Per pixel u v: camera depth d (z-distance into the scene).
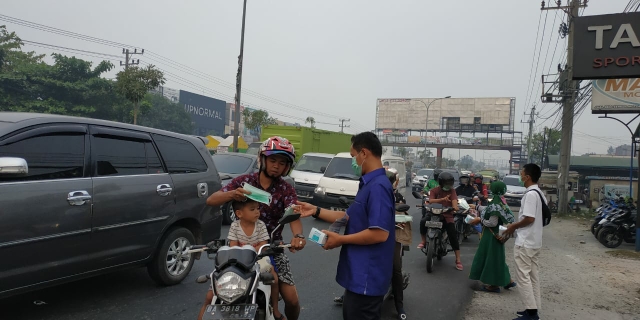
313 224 10.97
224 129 69.12
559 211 18.88
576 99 18.39
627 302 5.78
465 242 10.61
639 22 7.05
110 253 4.45
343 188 11.63
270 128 19.11
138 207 4.74
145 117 45.09
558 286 6.52
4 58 32.25
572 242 11.24
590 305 5.61
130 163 4.83
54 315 4.26
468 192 10.62
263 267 2.97
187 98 61.94
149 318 4.35
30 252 3.73
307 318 4.70
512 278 7.05
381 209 2.70
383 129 62.44
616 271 7.70
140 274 5.80
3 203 3.54
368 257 2.73
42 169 3.93
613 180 25.19
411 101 61.12
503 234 5.64
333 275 6.50
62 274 4.03
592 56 7.27
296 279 6.21
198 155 5.95
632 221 10.48
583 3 17.73
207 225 5.80
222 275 2.58
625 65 7.08
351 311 2.73
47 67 32.09
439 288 6.30
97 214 4.29
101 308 4.52
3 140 3.69
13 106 29.23
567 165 18.86
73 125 4.31
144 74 22.00
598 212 12.10
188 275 5.87
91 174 4.35
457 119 59.50
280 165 3.14
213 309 2.50
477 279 6.16
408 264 7.83
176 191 5.27
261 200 2.88
